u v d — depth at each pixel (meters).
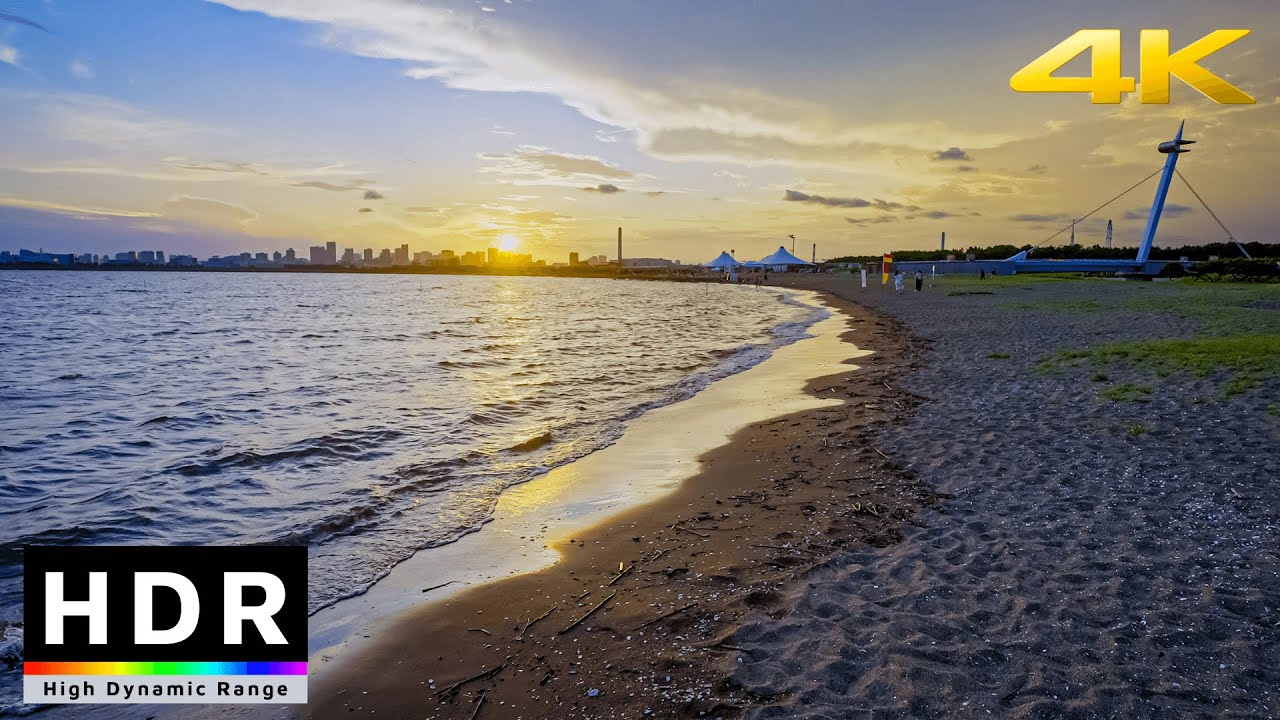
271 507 7.86
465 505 7.84
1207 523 5.88
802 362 19.17
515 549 6.52
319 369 20.12
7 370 20.44
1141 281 55.38
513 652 4.66
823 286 78.38
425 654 4.71
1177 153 79.25
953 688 3.80
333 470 9.33
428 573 6.04
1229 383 10.54
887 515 6.66
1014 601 4.73
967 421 10.15
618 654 4.50
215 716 4.16
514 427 11.88
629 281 187.38
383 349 25.67
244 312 52.09
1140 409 9.79
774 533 6.44
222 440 11.20
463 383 16.94
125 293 89.50
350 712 4.12
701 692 3.96
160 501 8.10
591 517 7.33
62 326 37.91
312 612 5.37
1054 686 3.77
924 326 26.75
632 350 24.09
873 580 5.23
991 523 6.21
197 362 22.17
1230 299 29.67
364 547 6.66
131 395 15.98
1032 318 26.11
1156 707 3.57
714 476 8.59
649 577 5.68
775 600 5.01
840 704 3.72
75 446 10.99
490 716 3.98
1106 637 4.23
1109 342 17.42
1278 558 5.17
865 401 12.58
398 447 10.52
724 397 14.19
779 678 4.01
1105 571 5.10
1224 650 4.04
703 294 83.94
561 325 37.34
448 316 46.94
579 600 5.36
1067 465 7.70
